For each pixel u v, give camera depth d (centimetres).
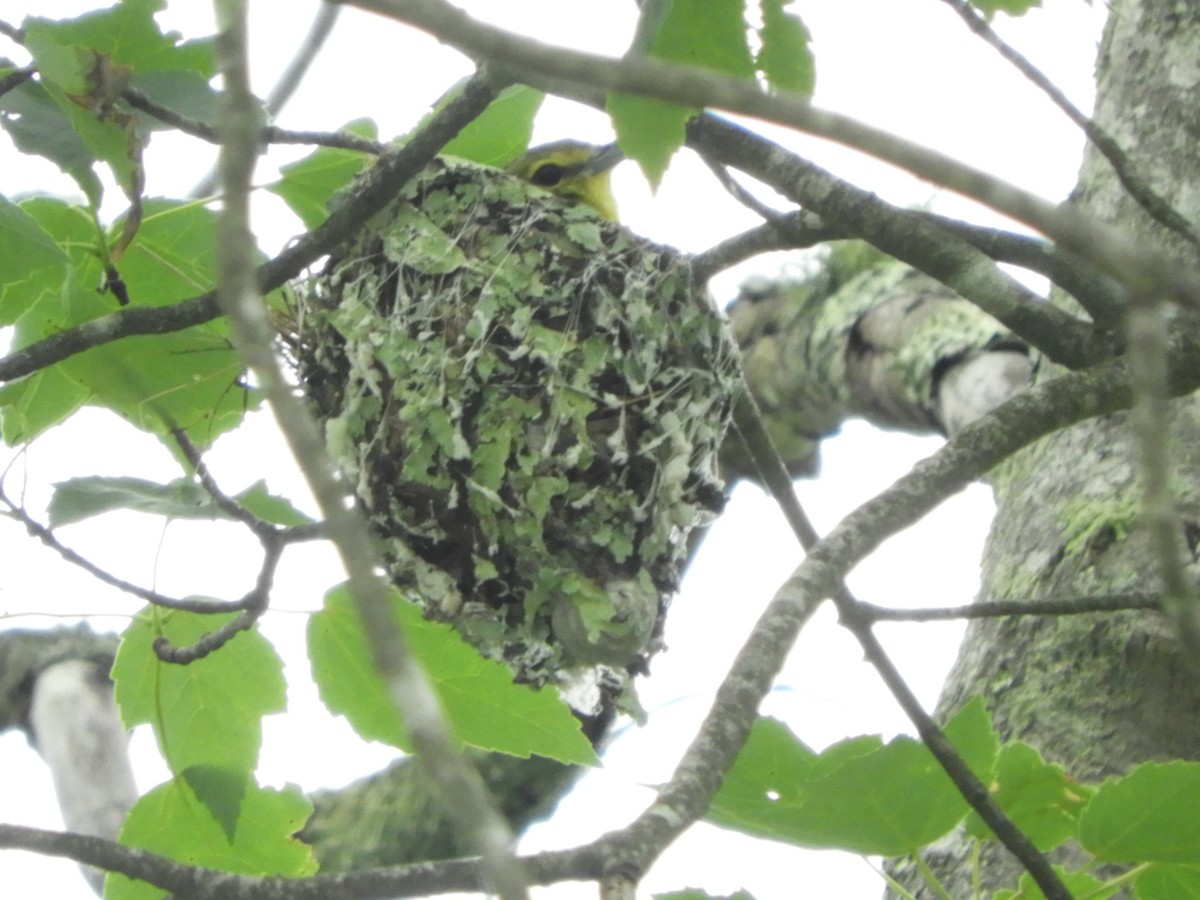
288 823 716
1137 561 757
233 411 752
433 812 1095
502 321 750
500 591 731
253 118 321
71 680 944
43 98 635
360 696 718
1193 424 759
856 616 625
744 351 1064
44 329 722
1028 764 580
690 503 774
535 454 733
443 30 335
